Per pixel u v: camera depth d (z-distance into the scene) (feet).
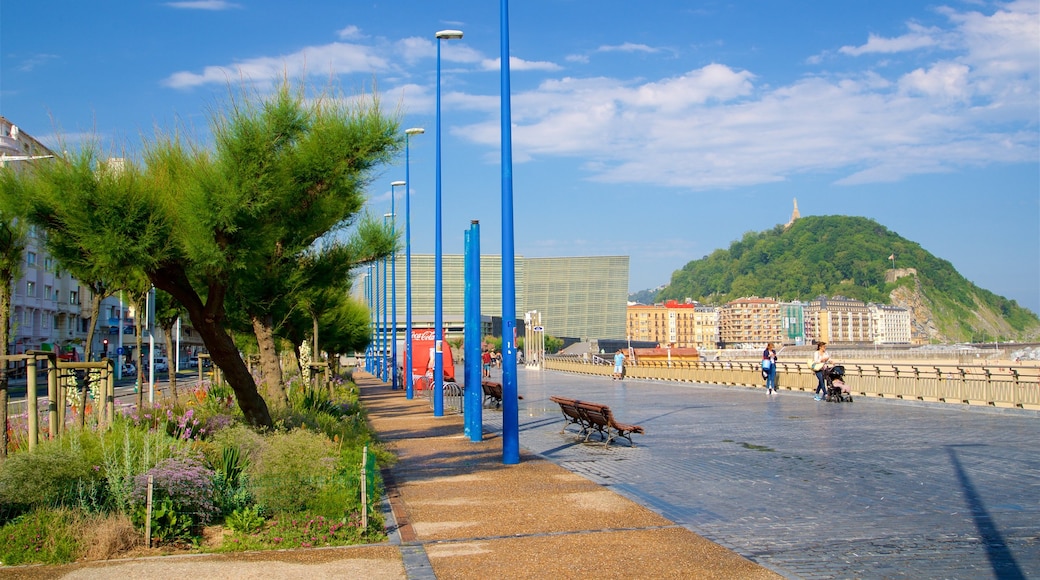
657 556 25.88
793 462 46.14
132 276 47.93
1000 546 26.99
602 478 41.14
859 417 73.00
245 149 39.09
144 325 53.01
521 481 40.22
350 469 35.04
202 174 38.06
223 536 28.68
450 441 58.29
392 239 63.87
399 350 236.43
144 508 28.68
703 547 26.96
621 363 171.32
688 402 98.58
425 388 132.26
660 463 46.42
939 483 38.60
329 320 103.14
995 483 38.34
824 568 24.53
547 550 26.73
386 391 142.41
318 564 25.44
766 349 106.73
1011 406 75.87
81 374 45.11
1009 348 476.95
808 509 33.09
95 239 36.22
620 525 30.22
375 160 45.68
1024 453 47.91
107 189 36.14
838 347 561.02
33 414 33.99
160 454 31.76
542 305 394.32
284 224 43.93
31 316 205.67
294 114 41.78
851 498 35.35
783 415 77.36
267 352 58.34
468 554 26.43
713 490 37.50
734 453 50.47
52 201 35.76
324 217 46.42
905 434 58.75
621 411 85.40
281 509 31.35
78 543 26.55
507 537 28.53
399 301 311.27
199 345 312.71
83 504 28.76
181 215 37.70
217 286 41.93
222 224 38.09
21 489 28.78
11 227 36.35
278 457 32.48
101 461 31.27
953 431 60.13
